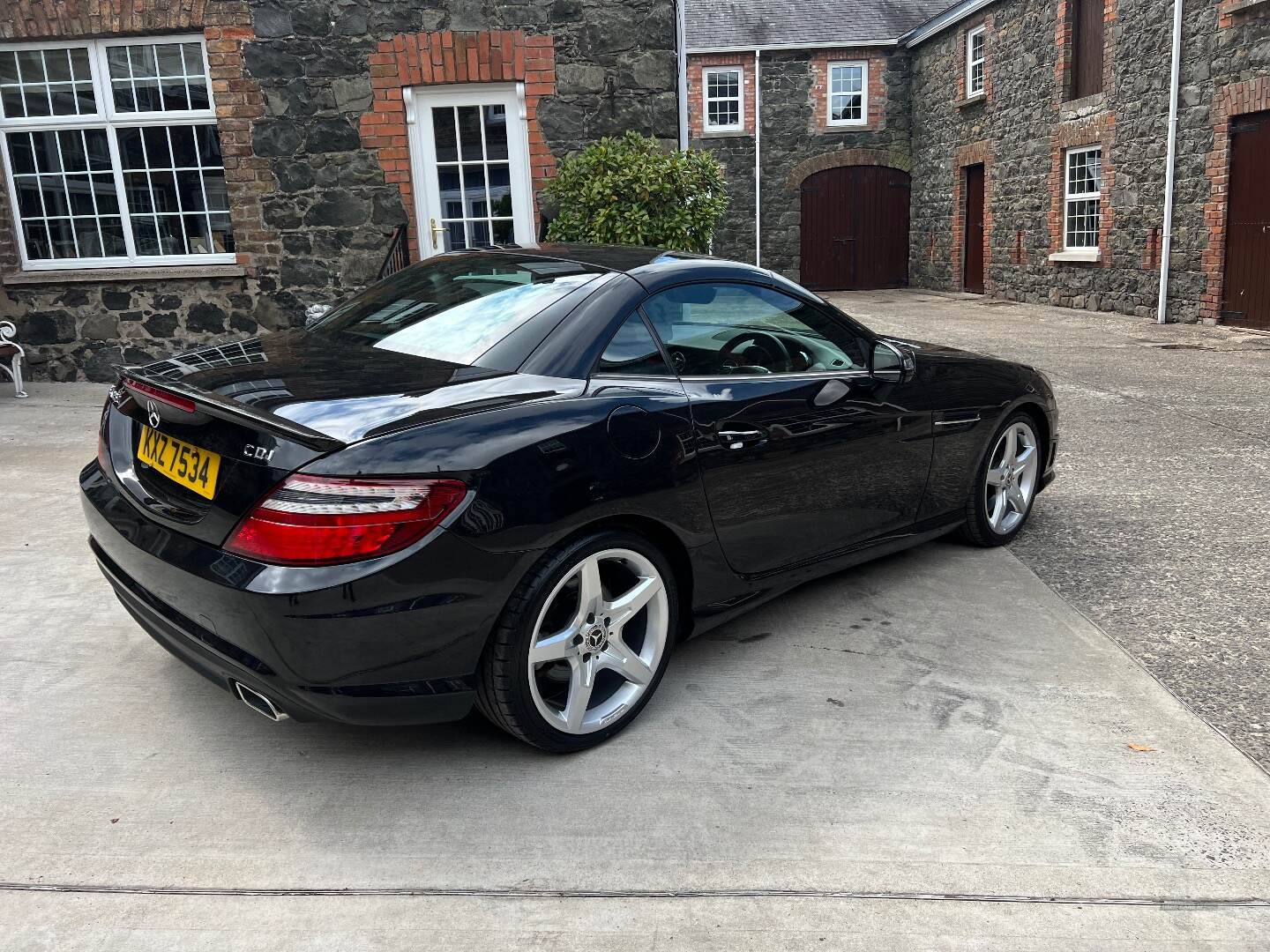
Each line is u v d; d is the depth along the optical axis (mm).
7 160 7934
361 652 2205
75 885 2127
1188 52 11516
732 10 20812
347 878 2164
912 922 2039
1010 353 10023
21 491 5008
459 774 2568
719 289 3121
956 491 3941
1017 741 2711
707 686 3035
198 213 8086
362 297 3475
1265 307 10812
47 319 8102
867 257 20766
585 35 7590
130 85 7820
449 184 7895
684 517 2773
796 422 3113
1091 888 2139
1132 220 12953
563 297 2850
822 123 20125
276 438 2203
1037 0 14867
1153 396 7680
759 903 2096
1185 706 2900
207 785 2510
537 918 2049
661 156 7332
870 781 2527
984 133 17016
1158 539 4379
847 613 3590
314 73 7637
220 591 2189
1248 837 2307
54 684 3016
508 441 2369
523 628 2426
